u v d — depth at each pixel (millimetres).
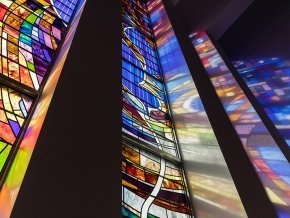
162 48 3670
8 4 2018
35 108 1513
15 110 1419
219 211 1830
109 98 1680
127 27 3498
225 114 2816
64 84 1487
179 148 2348
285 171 2604
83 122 1401
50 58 1916
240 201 1828
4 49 1657
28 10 2152
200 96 2668
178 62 3234
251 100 3539
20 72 1616
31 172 1041
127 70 2674
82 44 1880
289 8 4828
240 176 2061
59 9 2510
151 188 1733
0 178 1148
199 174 2084
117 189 1260
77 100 1474
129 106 2232
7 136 1279
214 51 4500
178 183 2004
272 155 2828
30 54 1794
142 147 1979
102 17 2402
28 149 1170
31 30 1990
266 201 2061
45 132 1201
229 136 2479
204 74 3252
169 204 1751
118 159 1395
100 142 1390
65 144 1234
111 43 2188
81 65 1709
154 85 2938
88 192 1152
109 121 1541
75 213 1053
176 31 3752
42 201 999
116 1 2955
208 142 2283
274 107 3893
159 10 4512
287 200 2211
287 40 4625
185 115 2621
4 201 1040
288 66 4305
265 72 4520
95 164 1275
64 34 2268
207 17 4949
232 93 3680
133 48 3188
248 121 3262
